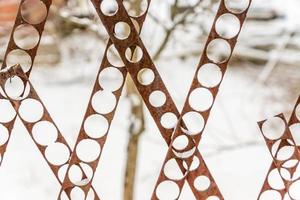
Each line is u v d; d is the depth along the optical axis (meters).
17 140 7.79
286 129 1.13
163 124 1.12
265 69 8.20
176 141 1.19
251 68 9.36
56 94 9.89
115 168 6.50
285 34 9.45
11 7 6.00
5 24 5.97
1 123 1.16
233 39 1.08
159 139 6.91
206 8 2.90
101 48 5.27
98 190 5.98
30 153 7.44
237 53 7.62
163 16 3.37
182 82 8.94
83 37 5.52
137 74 1.08
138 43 1.06
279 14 10.57
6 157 7.28
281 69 8.66
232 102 8.42
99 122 4.75
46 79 10.41
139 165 6.29
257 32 10.13
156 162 6.35
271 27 10.26
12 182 6.66
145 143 6.90
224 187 6.04
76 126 8.35
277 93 8.20
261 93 8.39
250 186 6.06
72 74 10.29
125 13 1.04
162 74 9.33
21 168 6.98
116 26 1.16
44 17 1.09
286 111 7.43
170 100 1.10
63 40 6.43
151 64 1.08
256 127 7.34
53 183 6.69
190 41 4.72
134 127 3.33
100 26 3.06
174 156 1.13
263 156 6.70
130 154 3.37
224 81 9.38
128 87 3.32
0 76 1.08
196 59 9.89
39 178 6.79
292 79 8.38
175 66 9.71
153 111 1.11
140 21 1.06
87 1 2.82
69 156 1.17
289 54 8.89
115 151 6.92
